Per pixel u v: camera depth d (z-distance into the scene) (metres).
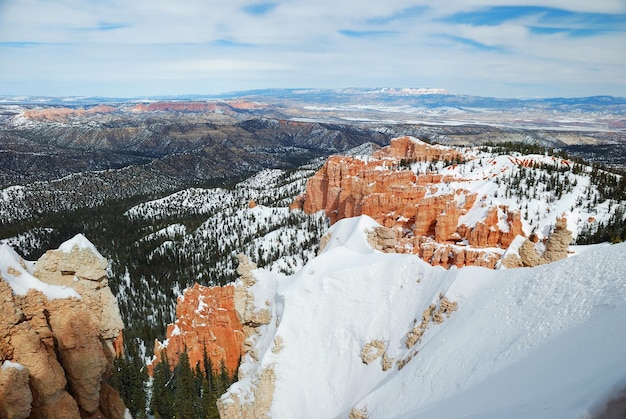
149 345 122.31
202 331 81.19
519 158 190.38
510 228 116.19
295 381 57.66
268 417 55.12
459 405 36.16
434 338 51.50
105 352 48.69
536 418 25.56
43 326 38.66
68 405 37.69
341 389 56.53
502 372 37.88
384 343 57.75
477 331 46.91
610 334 32.25
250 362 67.94
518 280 49.44
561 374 31.03
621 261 41.41
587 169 190.25
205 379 75.56
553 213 133.62
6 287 35.38
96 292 46.94
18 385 33.66
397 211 146.12
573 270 44.72
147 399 77.44
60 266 44.75
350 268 66.56
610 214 143.62
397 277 63.56
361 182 167.62
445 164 191.50
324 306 63.91
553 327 39.31
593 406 22.91
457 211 130.88
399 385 47.53
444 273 59.09
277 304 68.56
